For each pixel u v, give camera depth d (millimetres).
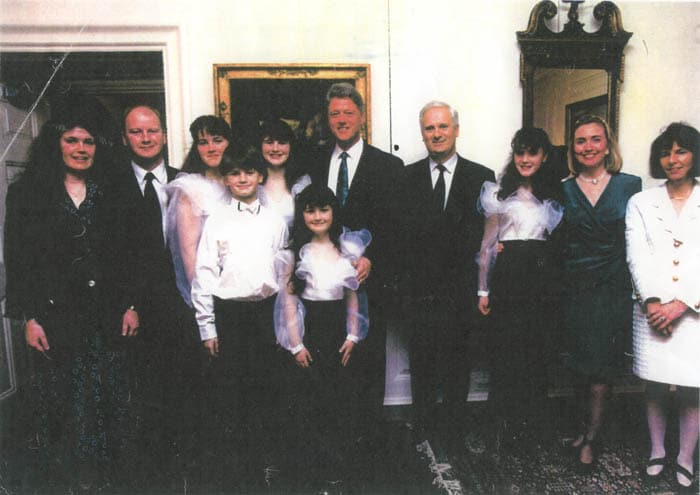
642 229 1792
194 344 1989
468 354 2174
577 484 1862
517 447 2078
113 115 2172
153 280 1935
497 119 2232
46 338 1759
